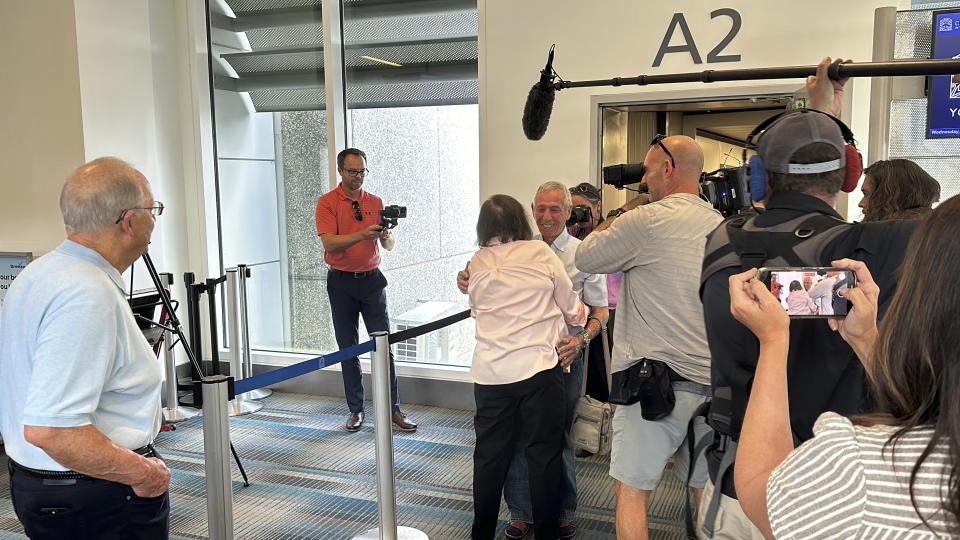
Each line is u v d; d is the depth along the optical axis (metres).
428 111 4.88
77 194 1.78
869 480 0.81
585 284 3.14
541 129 3.75
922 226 0.85
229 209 5.48
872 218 2.70
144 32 4.93
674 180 2.32
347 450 4.22
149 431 1.90
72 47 4.45
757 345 1.47
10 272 4.48
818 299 1.19
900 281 0.86
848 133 1.63
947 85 3.13
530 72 4.30
